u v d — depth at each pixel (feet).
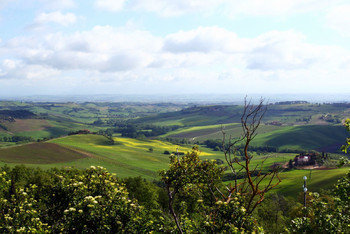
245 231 21.63
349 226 25.53
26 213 24.16
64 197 27.20
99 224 24.72
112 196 26.37
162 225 25.46
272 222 124.26
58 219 26.73
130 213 25.39
